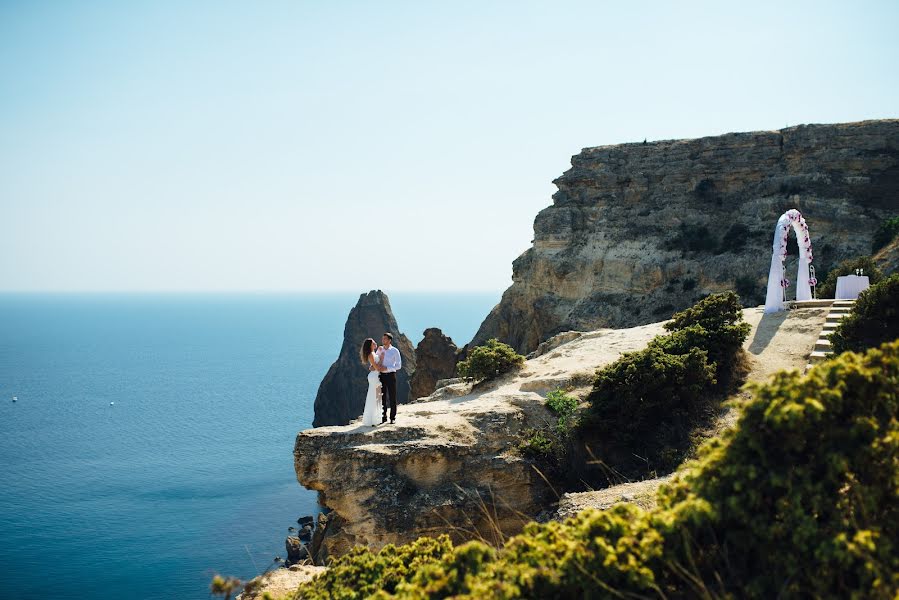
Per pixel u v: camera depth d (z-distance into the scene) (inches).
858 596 218.2
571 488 676.7
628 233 2650.1
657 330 1044.5
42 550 2000.5
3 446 3619.6
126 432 3964.1
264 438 3700.8
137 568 1830.7
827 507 241.8
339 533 642.2
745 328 800.3
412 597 256.4
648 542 253.0
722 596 241.1
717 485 261.0
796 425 247.1
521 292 2935.5
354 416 3102.9
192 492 2591.0
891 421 253.3
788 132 2554.1
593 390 754.8
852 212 2236.7
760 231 2384.4
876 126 2373.3
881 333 669.3
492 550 276.7
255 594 467.5
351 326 3282.5
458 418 725.9
